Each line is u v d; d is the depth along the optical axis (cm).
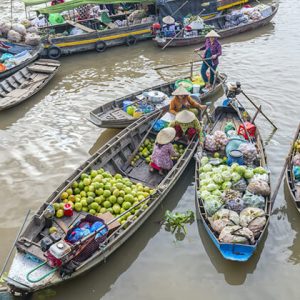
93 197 966
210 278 852
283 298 803
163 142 1061
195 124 1150
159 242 942
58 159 1244
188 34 2109
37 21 2131
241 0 2445
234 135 1177
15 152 1280
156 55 2038
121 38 2119
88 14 2159
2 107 1455
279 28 2305
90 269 831
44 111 1527
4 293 771
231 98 1323
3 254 911
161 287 838
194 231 969
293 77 1703
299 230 962
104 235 834
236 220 877
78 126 1423
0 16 2677
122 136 1159
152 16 2198
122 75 1830
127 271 873
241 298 808
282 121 1394
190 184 1118
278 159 1203
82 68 1914
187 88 1478
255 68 1806
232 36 2223
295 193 991
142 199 975
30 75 1747
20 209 1048
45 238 791
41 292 817
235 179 988
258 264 877
